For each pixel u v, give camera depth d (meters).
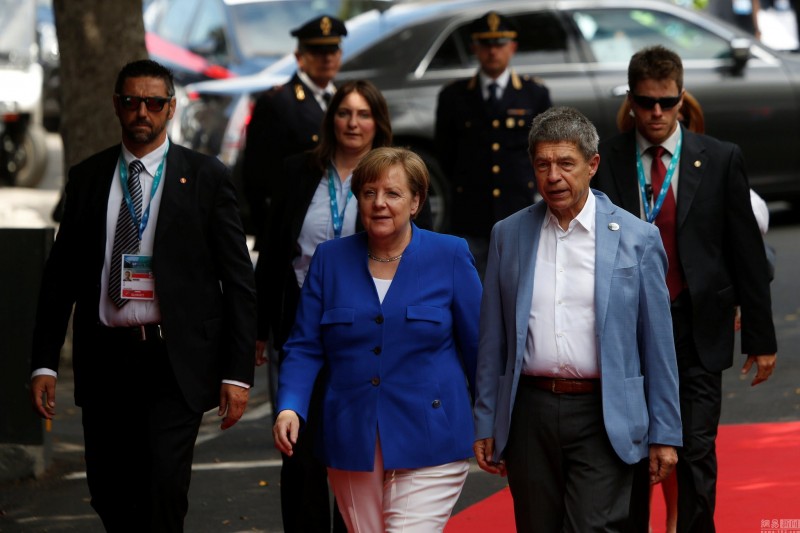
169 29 48.91
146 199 14.58
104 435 14.71
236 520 18.77
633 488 13.14
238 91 34.75
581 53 35.47
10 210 35.56
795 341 27.44
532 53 35.25
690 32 36.84
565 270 12.91
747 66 36.94
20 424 21.09
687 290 15.62
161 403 14.38
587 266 12.86
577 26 35.69
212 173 14.73
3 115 51.78
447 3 35.62
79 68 27.64
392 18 35.44
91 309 14.54
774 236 37.53
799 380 24.83
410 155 13.46
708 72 36.59
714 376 15.59
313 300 13.77
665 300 12.95
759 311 15.68
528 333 12.98
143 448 14.64
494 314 13.26
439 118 24.56
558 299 12.87
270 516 18.92
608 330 12.73
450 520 18.17
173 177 14.58
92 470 14.80
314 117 21.28
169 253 14.43
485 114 24.06
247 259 14.79
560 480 13.09
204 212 14.64
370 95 16.61
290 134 21.20
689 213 15.60
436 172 33.84
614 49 35.84
